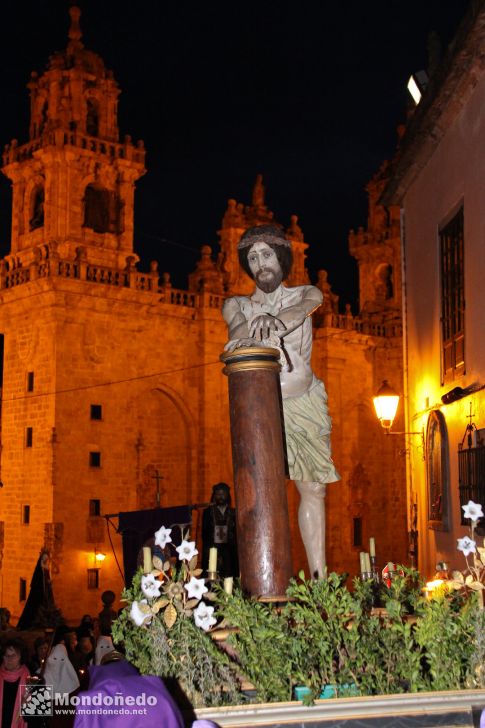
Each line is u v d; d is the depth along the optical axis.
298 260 57.41
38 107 50.06
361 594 7.44
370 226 60.19
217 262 54.69
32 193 49.47
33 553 44.09
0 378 49.50
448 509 17.64
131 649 6.87
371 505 56.78
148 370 48.22
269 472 7.68
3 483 46.53
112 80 50.12
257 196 56.56
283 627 6.93
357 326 57.44
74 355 45.28
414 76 21.20
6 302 47.25
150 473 48.22
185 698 6.63
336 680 6.78
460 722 6.41
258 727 6.25
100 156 48.28
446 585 7.47
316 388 9.12
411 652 6.93
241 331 8.73
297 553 47.75
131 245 49.41
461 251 17.44
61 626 16.69
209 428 49.91
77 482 44.53
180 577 7.09
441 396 18.48
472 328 16.17
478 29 14.65
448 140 18.14
